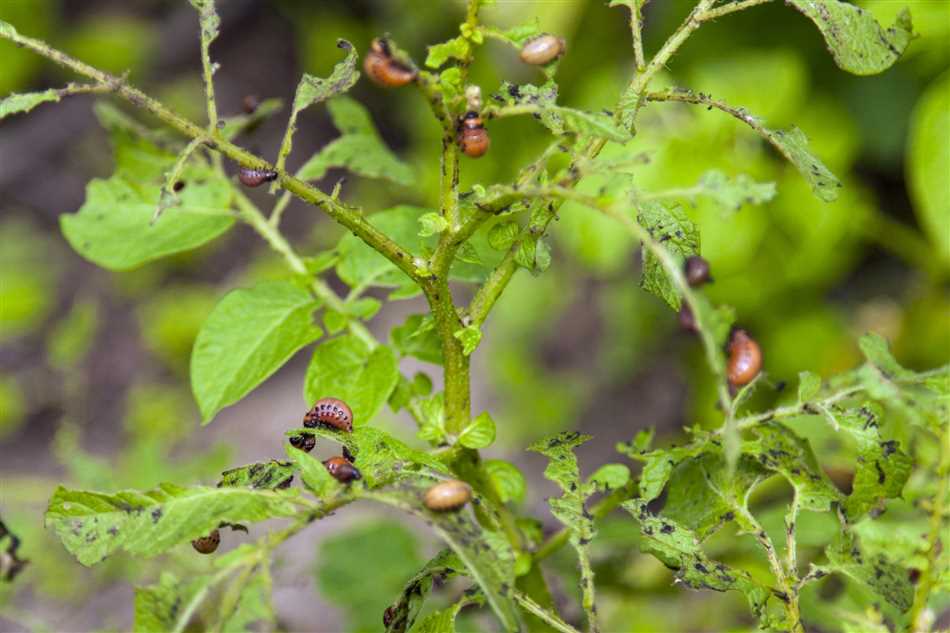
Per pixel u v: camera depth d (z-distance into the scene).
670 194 0.75
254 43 2.46
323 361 0.84
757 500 0.99
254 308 0.85
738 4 0.79
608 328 1.80
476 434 0.82
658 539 0.80
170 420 1.84
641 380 1.76
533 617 0.85
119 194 0.91
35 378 1.91
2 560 0.76
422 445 1.51
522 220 1.27
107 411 1.89
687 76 1.39
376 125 2.21
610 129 0.76
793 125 0.79
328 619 1.37
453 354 0.81
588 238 1.36
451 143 0.78
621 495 0.84
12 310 2.02
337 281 1.99
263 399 1.90
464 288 1.96
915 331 1.48
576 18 1.41
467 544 0.75
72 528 0.76
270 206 2.18
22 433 1.85
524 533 0.86
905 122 1.44
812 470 0.81
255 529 1.18
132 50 2.40
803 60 1.41
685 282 0.74
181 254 2.11
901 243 1.46
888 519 0.85
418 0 1.97
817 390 0.80
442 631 0.79
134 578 1.00
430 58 0.77
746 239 1.28
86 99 2.38
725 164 1.27
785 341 1.45
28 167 2.30
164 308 2.04
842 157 1.37
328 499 0.76
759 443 0.81
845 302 1.63
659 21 1.47
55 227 2.23
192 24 2.48
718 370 0.74
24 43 0.77
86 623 1.23
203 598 0.75
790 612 0.79
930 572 0.78
